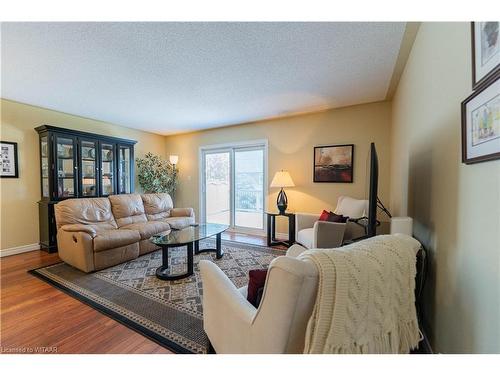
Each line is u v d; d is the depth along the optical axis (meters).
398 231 1.65
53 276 2.54
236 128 4.74
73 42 1.90
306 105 3.54
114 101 3.30
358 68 2.38
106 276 2.54
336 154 3.72
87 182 3.84
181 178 5.59
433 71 1.45
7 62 2.21
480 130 0.88
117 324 1.70
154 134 5.50
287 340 0.81
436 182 1.40
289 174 4.07
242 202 4.85
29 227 3.44
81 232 2.62
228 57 2.15
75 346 1.47
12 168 3.28
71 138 3.61
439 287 1.33
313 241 2.59
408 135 2.17
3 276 2.55
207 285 1.30
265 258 3.12
